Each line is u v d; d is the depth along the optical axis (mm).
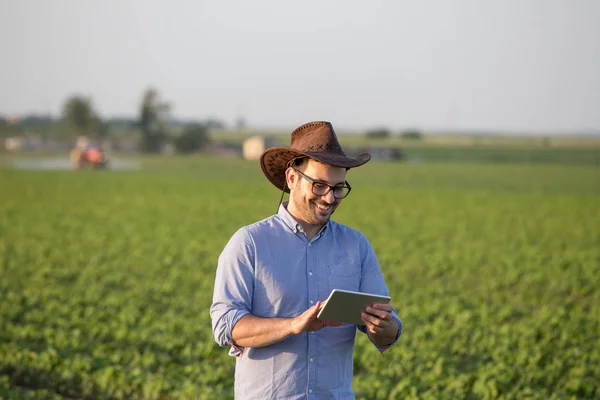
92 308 12414
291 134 4469
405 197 39094
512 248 20781
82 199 36562
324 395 4273
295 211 4414
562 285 15328
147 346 10578
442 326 11703
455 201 36875
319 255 4383
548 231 25156
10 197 37031
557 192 43625
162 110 130250
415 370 9578
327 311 3951
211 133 185250
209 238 22984
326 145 4281
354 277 4414
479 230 25547
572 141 153875
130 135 153250
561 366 9711
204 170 65562
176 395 8625
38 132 156875
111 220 27984
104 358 9891
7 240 22188
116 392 8875
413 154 101625
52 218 28422
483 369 9406
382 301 3992
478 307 13641
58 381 9234
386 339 4297
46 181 48219
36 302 13602
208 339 10984
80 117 146750
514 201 36750
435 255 19016
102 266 17781
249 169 68188
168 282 15625
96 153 66375
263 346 4223
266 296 4305
